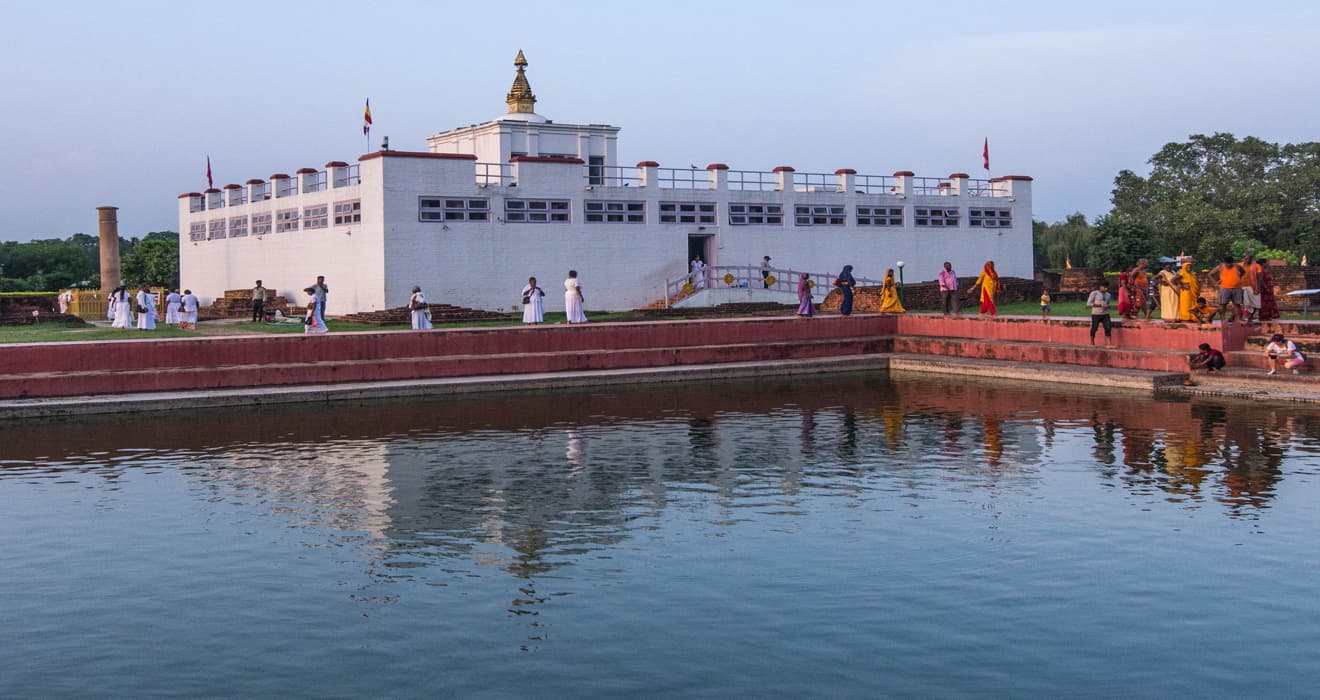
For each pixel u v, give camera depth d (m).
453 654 9.52
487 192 41.97
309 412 23.08
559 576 11.63
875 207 51.34
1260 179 80.75
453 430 20.67
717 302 45.47
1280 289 39.53
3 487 15.80
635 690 8.77
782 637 9.84
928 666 9.18
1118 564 11.80
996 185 55.53
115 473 16.78
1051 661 9.27
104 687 8.91
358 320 39.03
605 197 44.69
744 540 12.91
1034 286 45.22
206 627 10.24
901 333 34.06
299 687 8.88
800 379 29.39
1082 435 19.48
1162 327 27.22
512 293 42.81
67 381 23.33
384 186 39.81
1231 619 10.18
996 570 11.65
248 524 13.80
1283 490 14.96
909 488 15.52
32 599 11.05
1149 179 83.69
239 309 44.44
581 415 22.58
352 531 13.45
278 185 47.66
